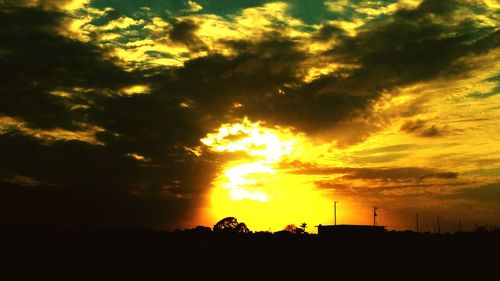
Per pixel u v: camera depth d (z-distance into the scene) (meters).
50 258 44.66
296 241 61.44
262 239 64.25
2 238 56.66
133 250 52.06
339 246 57.19
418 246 55.81
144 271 39.34
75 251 50.22
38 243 54.56
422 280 36.31
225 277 37.41
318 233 66.12
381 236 64.06
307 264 44.41
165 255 48.84
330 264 44.56
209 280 36.06
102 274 37.62
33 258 44.38
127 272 38.72
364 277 37.62
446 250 52.38
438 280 36.16
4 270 37.88
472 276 37.78
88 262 43.25
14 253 46.91
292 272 40.03
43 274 36.91
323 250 54.22
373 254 50.47
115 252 50.31
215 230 75.81
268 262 45.47
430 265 43.25
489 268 41.31
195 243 59.31
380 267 42.56
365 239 62.06
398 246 56.41
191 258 47.12
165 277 36.97
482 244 56.12
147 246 55.50
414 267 42.41
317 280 36.56
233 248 55.22
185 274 38.41
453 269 41.19
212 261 45.41
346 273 39.69
